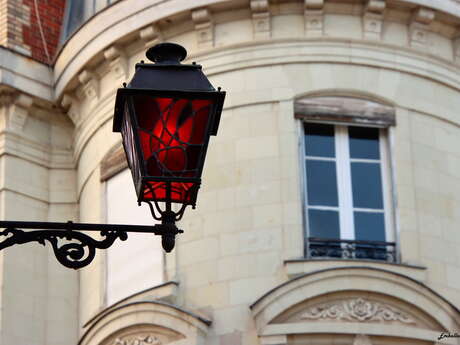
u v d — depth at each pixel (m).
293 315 23.31
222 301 23.92
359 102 25.59
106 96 27.27
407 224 24.70
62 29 29.80
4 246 12.55
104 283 25.98
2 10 29.19
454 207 25.41
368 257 24.47
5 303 26.83
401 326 23.38
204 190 24.95
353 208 24.84
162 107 12.49
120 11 26.83
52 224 12.70
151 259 25.16
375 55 25.95
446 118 26.12
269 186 24.75
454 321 23.72
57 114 28.77
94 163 27.27
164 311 23.92
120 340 24.34
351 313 23.34
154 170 12.41
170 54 13.20
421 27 26.36
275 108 25.39
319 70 25.66
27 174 28.14
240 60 25.84
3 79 27.94
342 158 25.27
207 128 12.52
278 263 24.06
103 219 26.45
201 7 25.92
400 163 25.23
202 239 24.58
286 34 25.92
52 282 27.55
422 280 24.12
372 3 25.86
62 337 27.09
